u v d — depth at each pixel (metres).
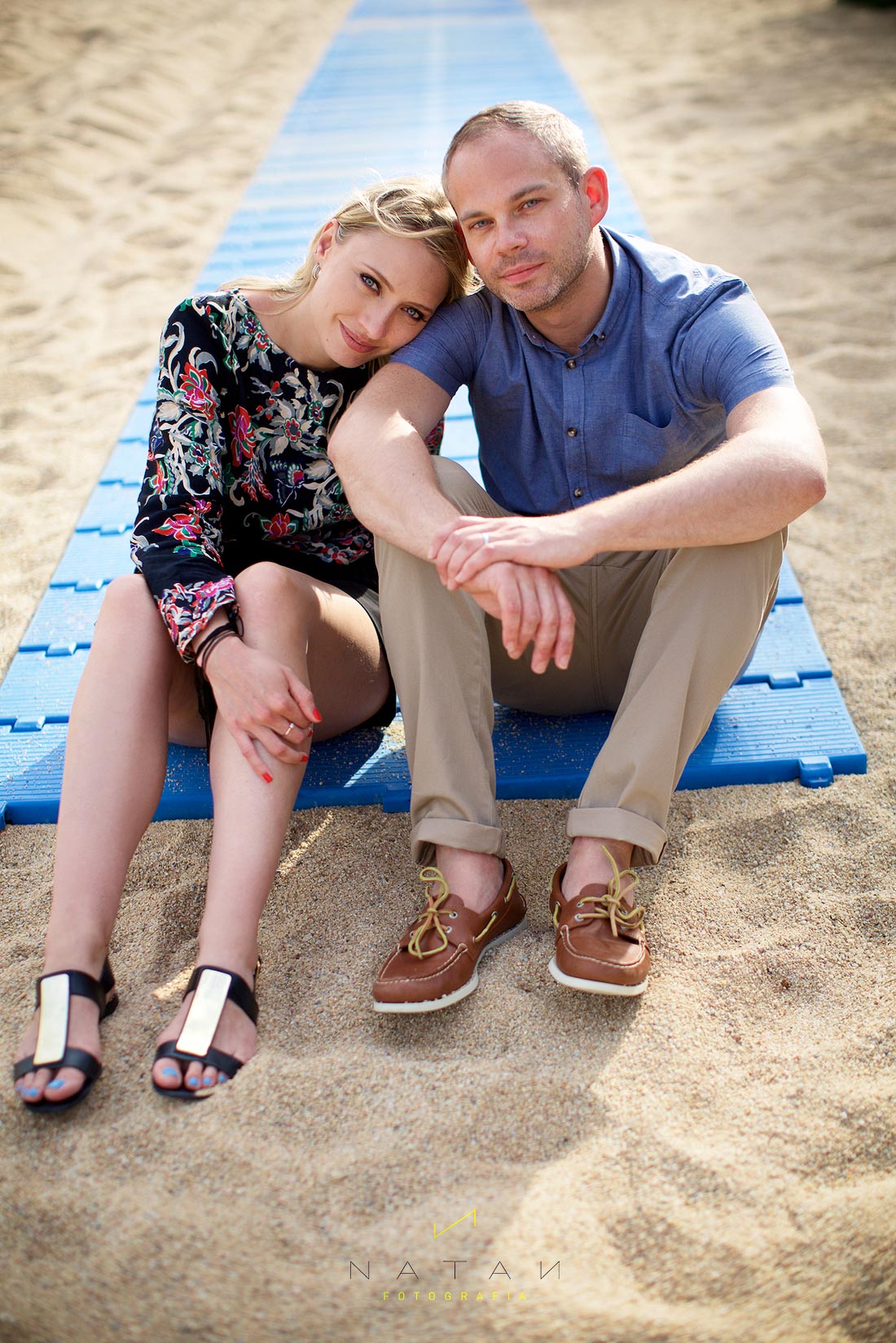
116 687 1.67
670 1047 1.56
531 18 9.75
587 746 2.18
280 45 9.59
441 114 6.40
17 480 3.32
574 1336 1.18
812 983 1.68
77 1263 1.26
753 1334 1.19
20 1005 1.65
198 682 1.80
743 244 4.77
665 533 1.60
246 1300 1.22
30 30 8.38
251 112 7.49
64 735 2.24
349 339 1.84
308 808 2.10
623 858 1.65
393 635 1.74
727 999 1.66
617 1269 1.26
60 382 3.90
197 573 1.72
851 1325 1.21
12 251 5.07
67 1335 1.19
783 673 2.35
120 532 2.87
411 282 1.79
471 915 1.66
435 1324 1.19
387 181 1.84
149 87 7.66
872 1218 1.30
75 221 5.50
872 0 8.72
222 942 1.57
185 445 1.83
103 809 1.61
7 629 2.64
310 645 1.84
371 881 1.92
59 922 1.56
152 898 1.87
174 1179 1.36
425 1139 1.42
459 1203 1.33
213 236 5.25
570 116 6.01
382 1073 1.51
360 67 8.08
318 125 6.44
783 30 8.57
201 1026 1.50
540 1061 1.54
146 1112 1.45
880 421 3.44
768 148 5.96
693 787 2.14
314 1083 1.49
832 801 2.06
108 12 9.26
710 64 7.88
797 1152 1.39
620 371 1.85
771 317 4.12
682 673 1.64
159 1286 1.24
